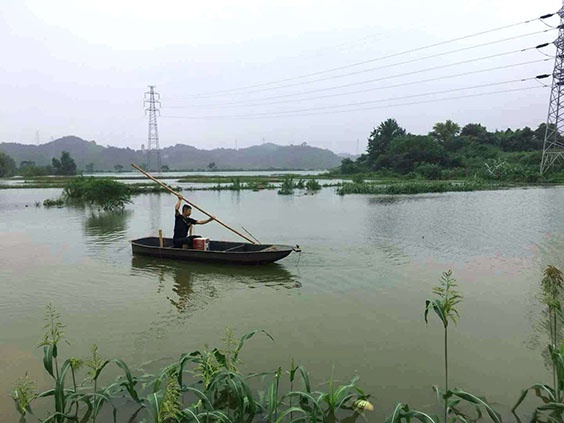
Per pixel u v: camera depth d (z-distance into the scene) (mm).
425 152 64938
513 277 9773
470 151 71625
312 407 4520
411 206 25359
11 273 10664
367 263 11297
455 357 5977
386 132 80312
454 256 11961
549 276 5371
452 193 34719
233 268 10914
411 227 17359
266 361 5895
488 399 4922
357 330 6941
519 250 12562
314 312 7770
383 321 7305
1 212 24484
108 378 5496
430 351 6164
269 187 45656
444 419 4453
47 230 17797
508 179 47812
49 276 10352
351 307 8008
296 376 5465
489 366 5715
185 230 12266
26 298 8750
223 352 5164
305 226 18203
